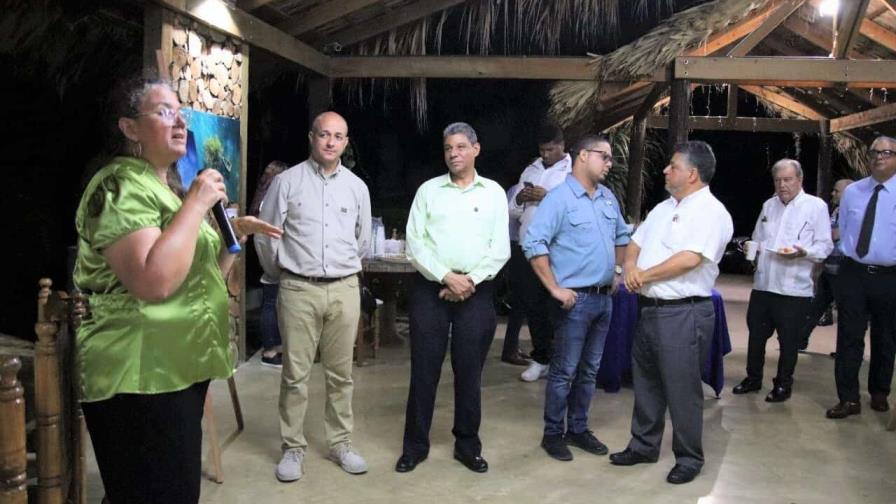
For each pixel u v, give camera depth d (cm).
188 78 445
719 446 381
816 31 657
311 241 323
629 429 408
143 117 172
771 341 682
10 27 470
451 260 321
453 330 334
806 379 531
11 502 181
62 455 195
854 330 430
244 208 525
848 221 437
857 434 404
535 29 641
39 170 556
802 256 448
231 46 499
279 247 325
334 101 804
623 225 379
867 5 548
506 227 332
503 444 378
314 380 488
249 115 736
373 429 398
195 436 181
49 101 545
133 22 523
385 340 609
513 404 450
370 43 648
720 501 312
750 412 445
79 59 532
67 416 199
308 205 323
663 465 352
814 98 881
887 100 803
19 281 541
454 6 630
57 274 562
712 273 329
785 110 930
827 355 614
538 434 395
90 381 172
